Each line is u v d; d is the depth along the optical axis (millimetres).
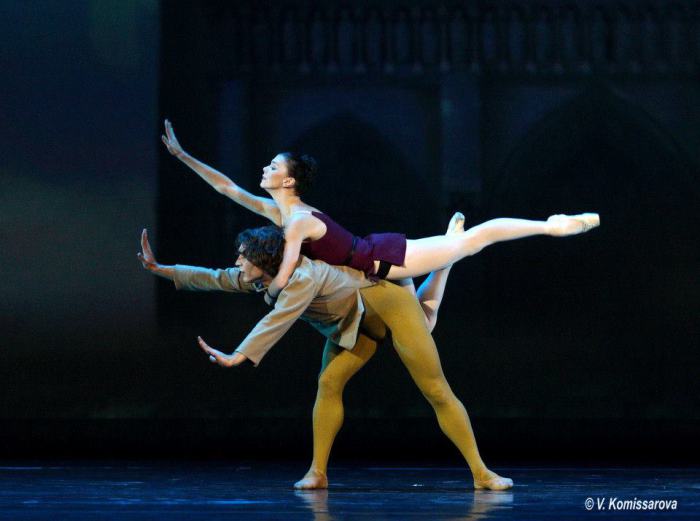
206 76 22500
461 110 23703
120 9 20891
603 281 21875
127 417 19984
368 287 8898
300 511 7004
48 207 20312
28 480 10492
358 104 23594
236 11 22750
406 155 23531
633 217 23000
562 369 21359
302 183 9180
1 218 20188
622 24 23719
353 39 23656
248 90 22891
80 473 11945
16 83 20500
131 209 20531
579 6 23703
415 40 23828
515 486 9422
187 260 20766
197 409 20141
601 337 21562
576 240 22000
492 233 9125
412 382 20531
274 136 23234
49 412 19875
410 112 23703
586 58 23734
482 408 21109
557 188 23734
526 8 23766
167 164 20859
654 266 22219
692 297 21938
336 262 8766
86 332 20125
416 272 8922
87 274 20234
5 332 19984
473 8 23766
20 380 19891
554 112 23766
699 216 22875
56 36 20672
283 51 23312
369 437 20438
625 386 21344
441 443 20391
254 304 20453
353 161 23469
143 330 20203
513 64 23828
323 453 9273
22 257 20156
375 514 6781
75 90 20641
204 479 10742
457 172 23531
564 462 18047
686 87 23484
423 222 23375
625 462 18156
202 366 20203
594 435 21062
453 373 21234
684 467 15805
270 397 20250
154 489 9125
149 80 20828
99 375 20016
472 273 21484
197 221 20969
